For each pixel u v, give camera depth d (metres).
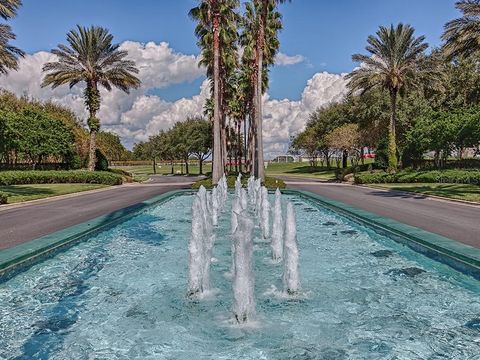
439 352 4.39
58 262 8.26
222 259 8.52
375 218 11.95
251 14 36.94
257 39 32.97
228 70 42.78
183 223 13.45
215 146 28.34
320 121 67.06
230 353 4.38
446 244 7.89
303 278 7.11
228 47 38.12
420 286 6.61
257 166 29.94
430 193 21.84
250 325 5.11
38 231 10.77
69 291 6.51
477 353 4.36
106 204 18.11
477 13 21.38
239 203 11.27
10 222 12.47
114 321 5.30
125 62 38.12
